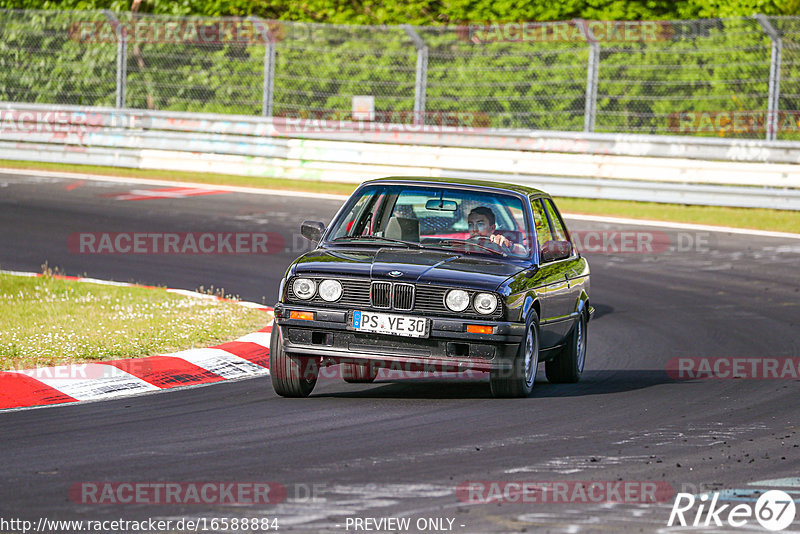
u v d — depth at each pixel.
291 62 83.88
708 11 84.00
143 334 35.34
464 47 80.75
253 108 85.56
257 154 80.19
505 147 76.50
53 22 89.38
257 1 90.50
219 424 26.34
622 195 73.19
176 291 45.25
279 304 29.75
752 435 26.61
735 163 71.81
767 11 82.44
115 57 88.25
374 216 33.12
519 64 79.81
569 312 33.97
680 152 73.81
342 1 89.44
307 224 32.75
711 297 49.03
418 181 33.25
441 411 28.52
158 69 87.31
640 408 29.75
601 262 56.38
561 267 33.81
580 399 30.98
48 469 21.94
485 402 30.05
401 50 82.19
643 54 78.31
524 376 30.17
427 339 28.84
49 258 52.94
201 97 86.50
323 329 29.05
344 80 83.00
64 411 27.56
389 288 29.02
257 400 29.47
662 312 45.97
